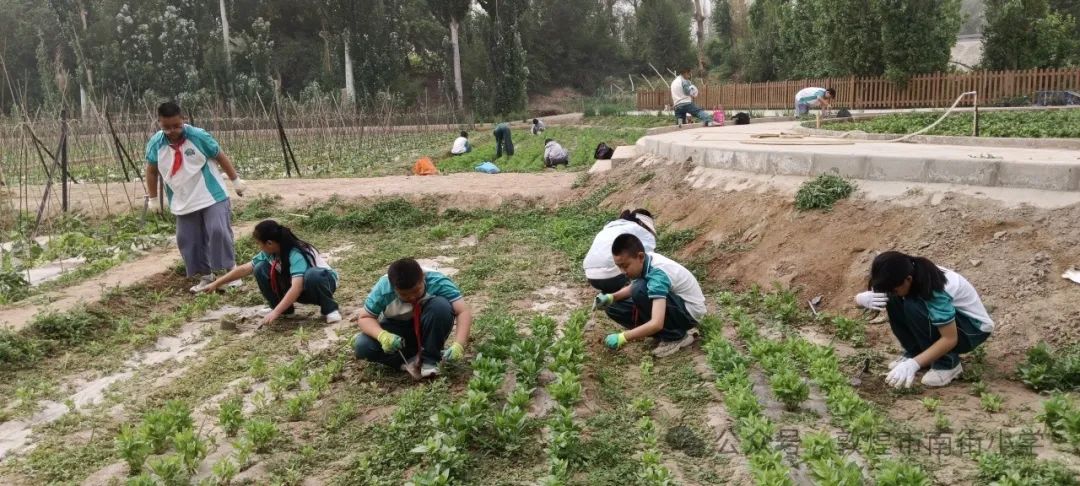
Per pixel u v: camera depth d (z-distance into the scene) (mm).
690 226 9914
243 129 29359
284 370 6180
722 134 16734
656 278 6438
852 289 7371
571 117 44438
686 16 64188
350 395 5879
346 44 46500
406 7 54594
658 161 12742
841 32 31672
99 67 41562
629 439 5043
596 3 63281
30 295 8406
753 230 8953
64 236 11086
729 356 5984
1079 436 4586
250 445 4898
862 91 30969
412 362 6102
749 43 46531
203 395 6035
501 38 47781
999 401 5227
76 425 5539
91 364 6801
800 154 9242
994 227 7102
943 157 8070
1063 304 6164
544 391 5777
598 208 12297
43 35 43844
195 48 43906
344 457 4961
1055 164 7117
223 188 8859
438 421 5012
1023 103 27141
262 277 7785
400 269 5648
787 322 7242
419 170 18516
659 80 57094
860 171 8602
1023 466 4344
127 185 14617
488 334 7070
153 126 20781
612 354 6680
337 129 25766
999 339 6168
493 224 11977
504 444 4941
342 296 8680
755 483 4398
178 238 8797
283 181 15195
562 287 8805
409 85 51000
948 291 5488
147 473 4746
